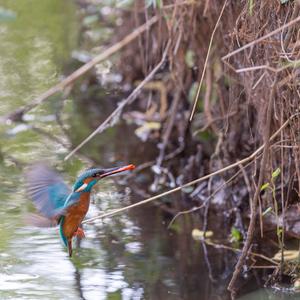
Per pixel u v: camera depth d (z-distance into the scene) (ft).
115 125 44.62
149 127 43.75
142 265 28.99
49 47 53.31
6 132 42.65
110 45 49.49
